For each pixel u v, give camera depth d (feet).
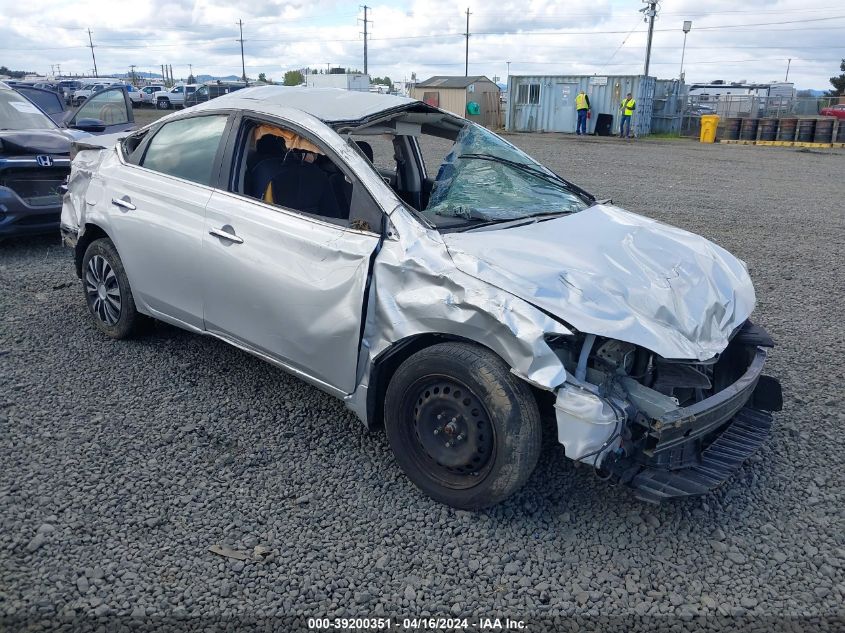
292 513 10.62
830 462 12.46
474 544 10.11
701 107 106.83
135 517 10.34
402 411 10.88
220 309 13.16
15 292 19.93
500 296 9.69
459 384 10.15
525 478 9.98
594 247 11.51
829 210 37.06
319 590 9.14
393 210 11.05
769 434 13.16
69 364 15.26
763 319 19.66
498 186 14.02
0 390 13.92
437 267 10.32
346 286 11.09
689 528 10.63
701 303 11.01
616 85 96.48
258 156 13.44
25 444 12.05
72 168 17.60
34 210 23.21
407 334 10.44
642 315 10.05
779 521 10.85
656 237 12.92
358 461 12.01
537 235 11.69
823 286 22.98
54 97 38.01
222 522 10.34
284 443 12.49
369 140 14.90
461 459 10.32
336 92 14.05
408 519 10.59
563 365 9.50
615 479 9.88
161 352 16.02
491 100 120.06
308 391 14.43
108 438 12.38
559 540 10.28
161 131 15.15
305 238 11.68
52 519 10.16
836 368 16.40
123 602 8.77
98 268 16.26
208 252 13.03
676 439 9.57
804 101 106.83
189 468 11.62
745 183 47.19
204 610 8.73
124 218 14.74
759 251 27.55
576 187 15.11
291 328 11.89
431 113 13.99
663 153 69.92
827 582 9.57
